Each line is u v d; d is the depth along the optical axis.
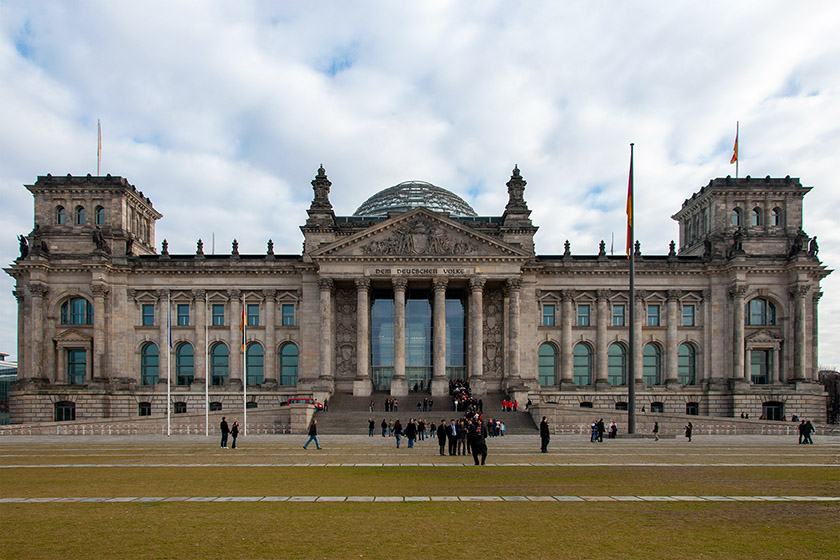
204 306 135.25
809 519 30.27
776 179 136.00
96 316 130.62
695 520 29.95
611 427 89.38
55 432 99.81
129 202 141.50
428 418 106.12
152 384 135.25
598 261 136.62
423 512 31.61
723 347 133.75
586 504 33.75
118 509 32.28
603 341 135.38
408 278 126.38
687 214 151.75
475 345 125.25
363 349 125.25
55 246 135.62
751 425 103.12
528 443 80.94
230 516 30.64
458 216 156.25
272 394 130.88
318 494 37.19
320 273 126.56
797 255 129.75
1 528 28.11
